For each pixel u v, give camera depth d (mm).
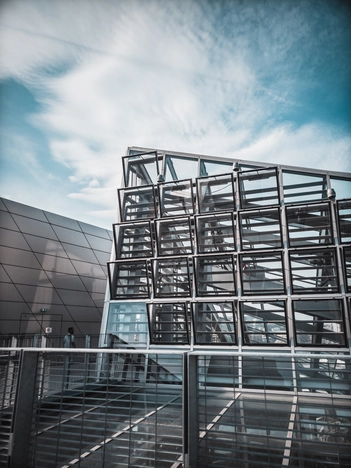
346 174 14805
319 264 13922
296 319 13633
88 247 27906
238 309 14289
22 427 4098
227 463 4422
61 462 4121
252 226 15188
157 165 17625
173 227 16312
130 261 16203
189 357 3881
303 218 14602
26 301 21750
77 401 7047
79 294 25297
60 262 24969
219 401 6578
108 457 4832
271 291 14188
